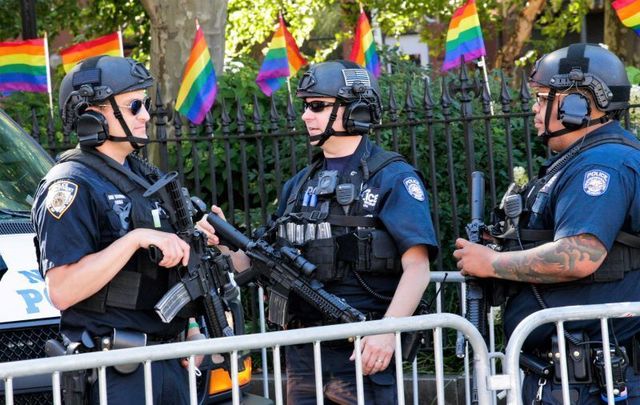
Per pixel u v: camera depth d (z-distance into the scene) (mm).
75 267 4293
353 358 4754
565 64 4633
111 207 4418
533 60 18969
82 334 4406
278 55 8711
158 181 4504
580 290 4555
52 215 4340
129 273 4410
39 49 9961
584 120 4578
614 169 4449
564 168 4598
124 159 4652
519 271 4535
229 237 5117
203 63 8641
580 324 4500
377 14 19500
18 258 5371
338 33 20344
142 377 4387
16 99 10398
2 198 6062
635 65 17594
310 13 19203
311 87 5105
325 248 5000
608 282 4531
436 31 21531
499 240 4812
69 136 8922
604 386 4445
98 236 4406
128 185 4500
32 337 5035
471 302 4805
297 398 5195
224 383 5352
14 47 10000
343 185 5059
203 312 4578
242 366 4484
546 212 4621
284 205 5461
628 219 4500
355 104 5082
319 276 5008
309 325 5102
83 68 4535
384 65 10938
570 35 24297
